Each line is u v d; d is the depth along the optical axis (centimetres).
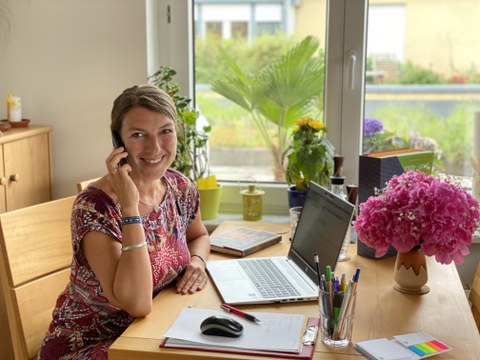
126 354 151
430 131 288
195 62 294
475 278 234
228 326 154
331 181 233
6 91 287
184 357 148
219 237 234
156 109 188
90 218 179
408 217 179
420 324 165
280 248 228
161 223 196
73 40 279
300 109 289
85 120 283
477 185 272
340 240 177
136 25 273
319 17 281
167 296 186
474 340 157
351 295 152
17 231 204
